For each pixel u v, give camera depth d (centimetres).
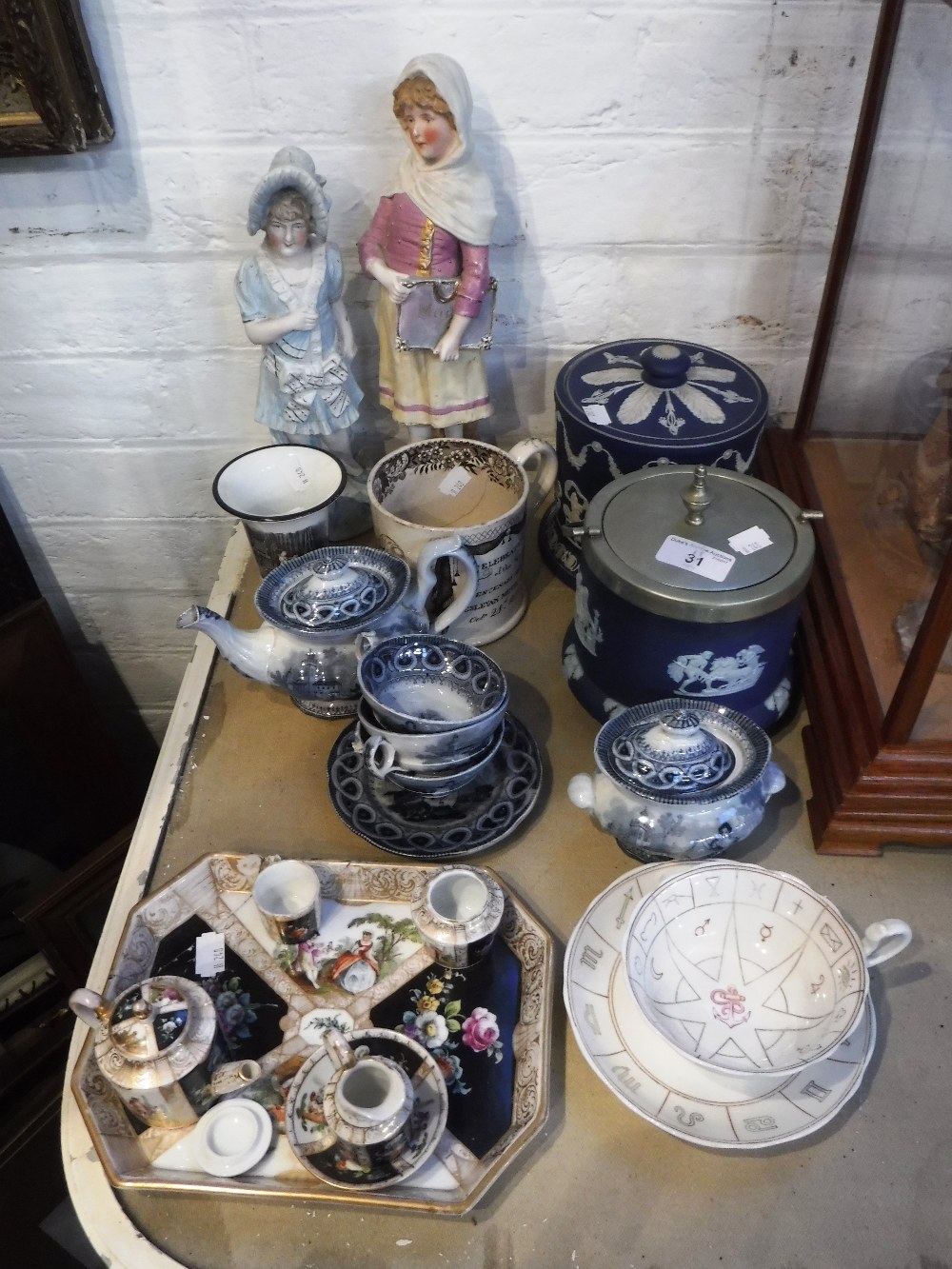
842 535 92
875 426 88
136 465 121
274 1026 73
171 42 87
